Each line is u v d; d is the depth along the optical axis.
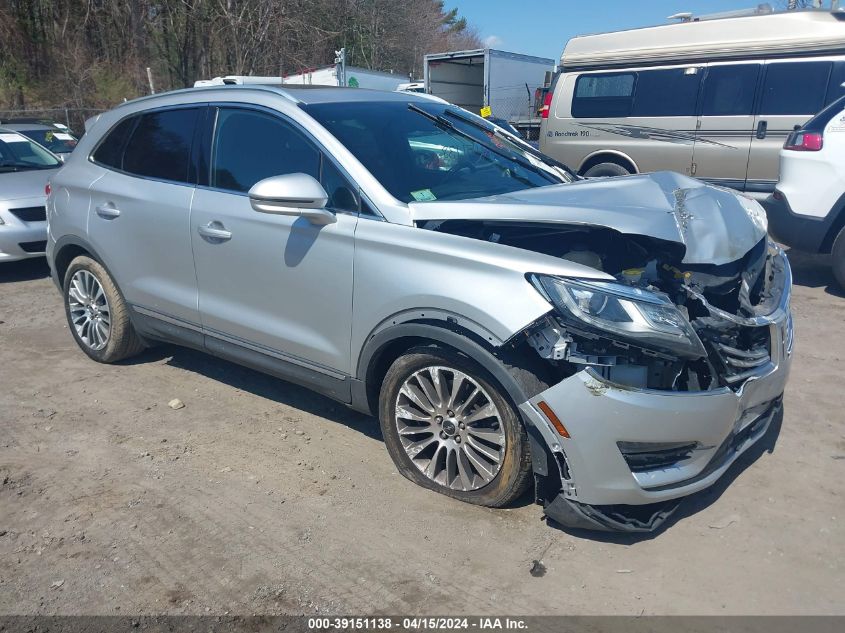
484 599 2.88
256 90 4.26
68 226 5.14
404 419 3.61
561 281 2.98
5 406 4.73
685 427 3.01
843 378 4.90
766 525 3.31
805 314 6.36
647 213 3.28
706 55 9.69
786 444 4.03
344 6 36.16
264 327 4.07
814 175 6.87
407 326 3.39
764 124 9.33
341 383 3.80
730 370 3.21
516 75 22.30
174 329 4.66
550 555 3.13
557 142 11.29
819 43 8.90
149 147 4.76
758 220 3.89
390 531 3.31
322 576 3.03
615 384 2.95
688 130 9.96
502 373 3.10
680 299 3.30
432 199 3.71
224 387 4.98
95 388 4.99
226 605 2.88
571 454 2.99
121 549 3.22
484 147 4.47
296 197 3.49
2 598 2.93
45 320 6.63
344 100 4.25
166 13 32.28
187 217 4.36
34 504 3.58
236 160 4.23
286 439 4.21
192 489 3.69
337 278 3.66
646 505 3.25
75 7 30.23
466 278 3.19
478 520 3.37
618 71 10.51
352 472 3.83
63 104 28.42
